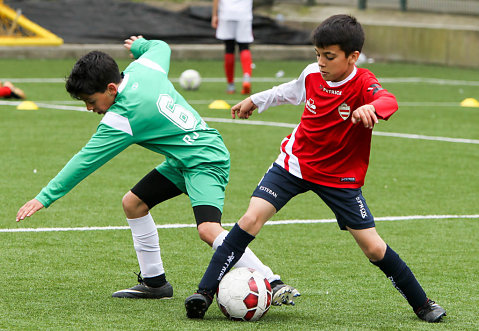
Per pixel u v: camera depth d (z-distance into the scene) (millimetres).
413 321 11695
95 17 56969
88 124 30672
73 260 15008
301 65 55844
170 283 13758
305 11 67562
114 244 16234
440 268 15141
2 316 11492
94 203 19625
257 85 44656
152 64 12219
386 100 10344
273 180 11523
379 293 13367
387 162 25859
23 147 26047
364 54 62000
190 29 57781
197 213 11680
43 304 12227
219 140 12227
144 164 24297
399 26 60594
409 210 20000
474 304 12797
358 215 11414
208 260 15297
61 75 45156
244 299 11250
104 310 11953
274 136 29469
